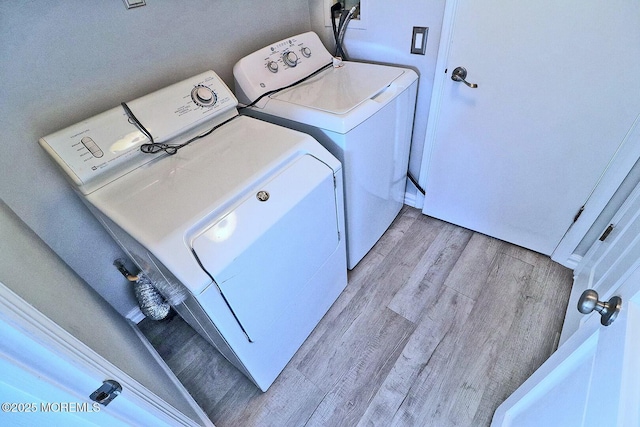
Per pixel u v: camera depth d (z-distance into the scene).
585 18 1.06
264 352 1.14
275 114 1.32
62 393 0.44
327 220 1.19
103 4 1.01
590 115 1.21
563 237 1.54
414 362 1.32
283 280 1.07
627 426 0.40
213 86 1.24
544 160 1.40
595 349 0.61
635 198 1.17
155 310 1.40
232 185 0.93
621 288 0.56
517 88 1.30
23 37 0.90
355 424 1.18
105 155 0.99
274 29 1.60
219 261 0.81
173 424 0.72
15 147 0.97
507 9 1.17
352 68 1.59
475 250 1.75
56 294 0.76
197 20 1.28
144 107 1.08
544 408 0.77
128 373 0.71
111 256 1.33
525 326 1.39
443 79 1.47
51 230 1.13
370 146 1.34
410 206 2.08
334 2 1.67
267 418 1.22
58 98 1.01
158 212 0.87
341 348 1.39
